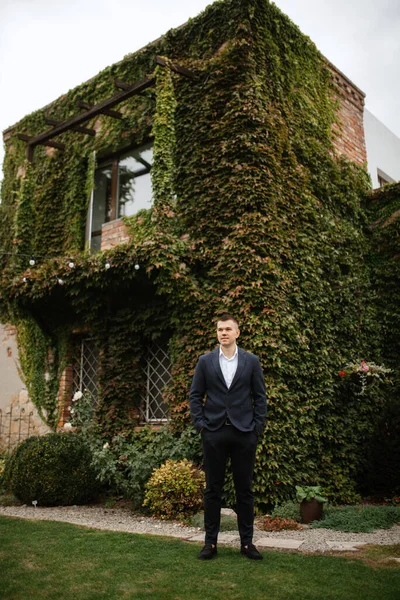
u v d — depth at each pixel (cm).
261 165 705
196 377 408
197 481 597
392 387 830
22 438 948
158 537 464
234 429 387
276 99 772
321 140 863
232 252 682
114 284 761
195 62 799
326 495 673
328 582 323
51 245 990
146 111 877
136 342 792
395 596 298
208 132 752
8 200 1142
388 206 910
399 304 866
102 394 803
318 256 773
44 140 981
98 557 390
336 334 784
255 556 376
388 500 709
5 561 382
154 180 755
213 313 686
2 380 1012
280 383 648
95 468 662
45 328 938
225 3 789
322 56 909
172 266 692
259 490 600
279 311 668
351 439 753
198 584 322
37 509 650
